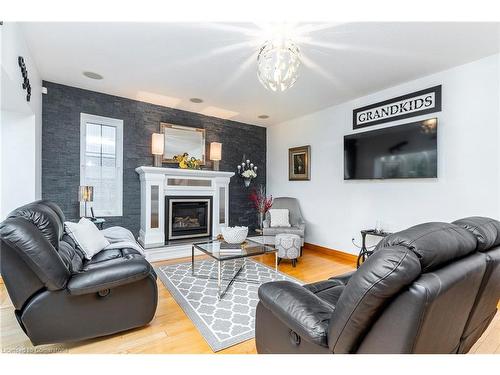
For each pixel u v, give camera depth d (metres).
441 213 2.99
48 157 3.52
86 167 3.84
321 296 1.66
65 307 1.69
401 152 3.27
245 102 4.18
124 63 2.93
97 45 2.54
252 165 5.42
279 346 1.35
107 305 1.81
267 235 4.24
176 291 2.67
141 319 1.92
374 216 3.66
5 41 1.84
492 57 2.63
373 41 2.41
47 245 1.63
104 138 3.99
